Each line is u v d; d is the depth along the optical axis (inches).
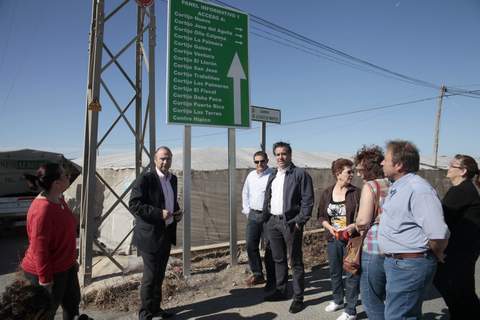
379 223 111.4
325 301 189.9
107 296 190.7
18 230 449.1
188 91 217.9
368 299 120.3
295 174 179.8
